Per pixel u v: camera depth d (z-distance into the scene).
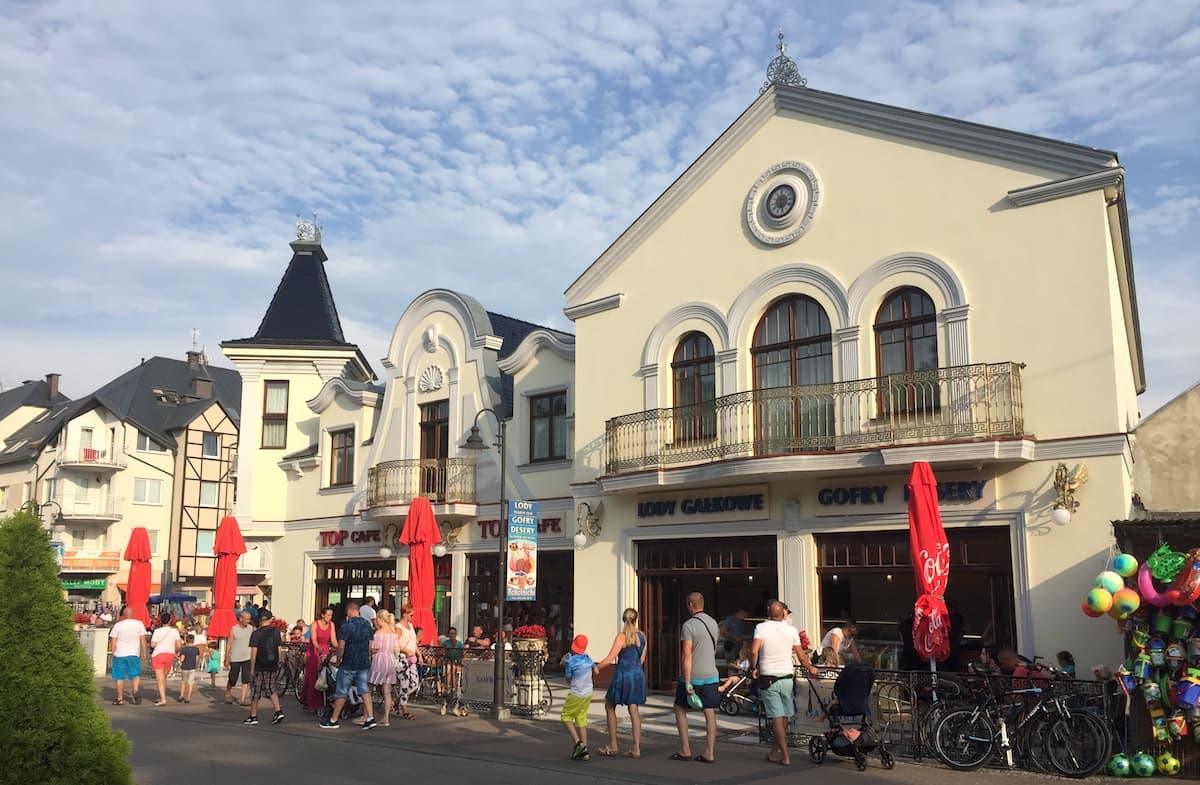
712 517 17.61
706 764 11.27
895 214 16.08
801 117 17.39
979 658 14.45
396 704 16.27
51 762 6.15
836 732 11.17
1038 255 14.62
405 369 25.28
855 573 15.88
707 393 18.20
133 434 49.84
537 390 22.23
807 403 16.38
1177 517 13.78
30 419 56.78
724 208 18.27
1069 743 10.60
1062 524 13.90
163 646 17.84
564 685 19.64
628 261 19.62
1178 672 10.55
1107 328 13.93
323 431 27.45
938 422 15.02
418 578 17.97
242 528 28.08
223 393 58.62
